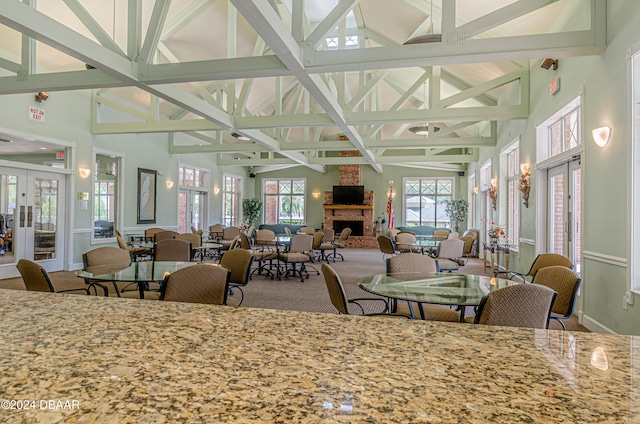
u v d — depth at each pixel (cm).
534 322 202
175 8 686
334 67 393
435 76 612
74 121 743
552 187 555
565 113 496
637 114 317
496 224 846
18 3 309
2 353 89
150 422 59
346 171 1473
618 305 342
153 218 971
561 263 375
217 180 1315
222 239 1002
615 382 76
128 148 889
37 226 689
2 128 609
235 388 72
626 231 327
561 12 481
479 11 539
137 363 83
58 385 72
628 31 321
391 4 686
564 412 64
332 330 110
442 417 61
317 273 764
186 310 131
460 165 1379
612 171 351
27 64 471
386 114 623
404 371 81
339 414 62
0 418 60
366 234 1436
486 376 79
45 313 125
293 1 400
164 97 502
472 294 254
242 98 677
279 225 1516
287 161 1216
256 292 574
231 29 618
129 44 429
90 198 784
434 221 1453
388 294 253
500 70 673
